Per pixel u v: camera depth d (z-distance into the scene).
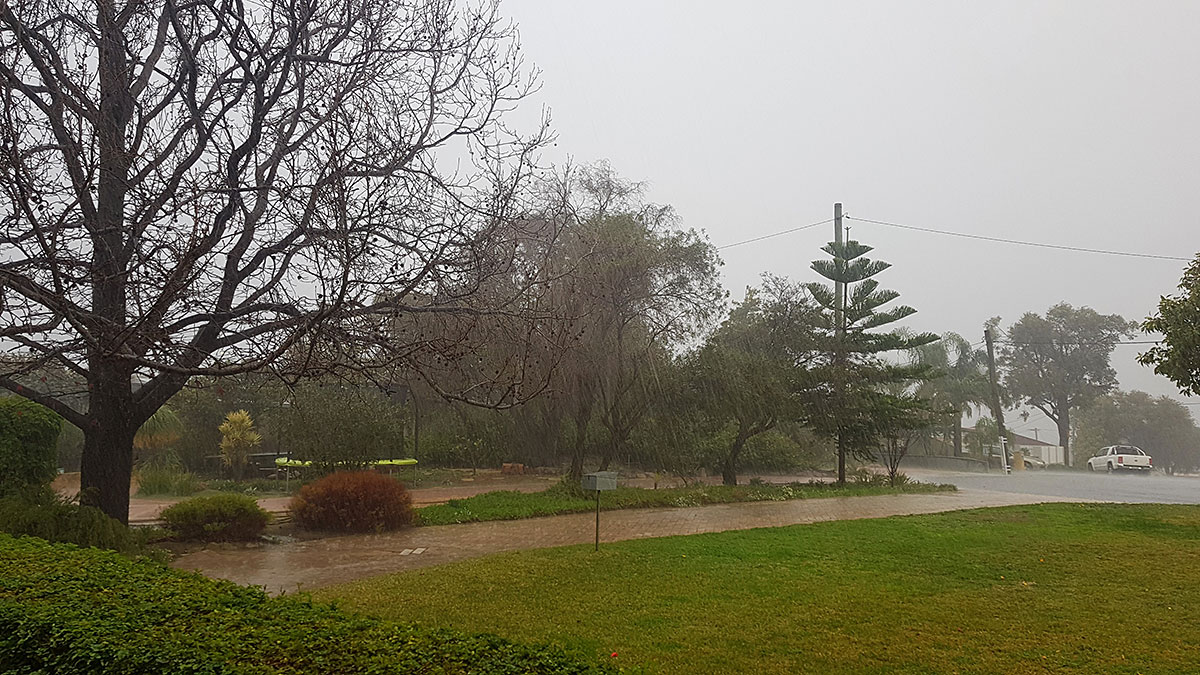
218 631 3.74
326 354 6.08
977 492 21.95
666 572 9.45
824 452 35.22
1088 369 54.03
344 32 7.08
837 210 26.25
